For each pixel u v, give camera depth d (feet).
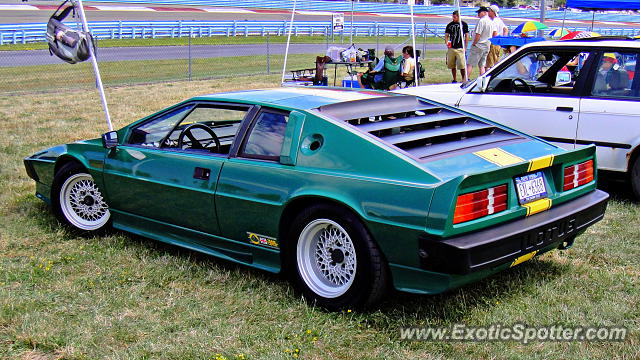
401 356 10.87
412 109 14.25
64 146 17.74
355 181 11.89
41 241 16.83
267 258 13.56
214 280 14.08
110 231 17.30
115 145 15.90
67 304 12.98
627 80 20.57
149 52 80.07
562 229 12.57
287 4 170.71
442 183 11.05
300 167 12.71
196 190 14.21
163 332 11.75
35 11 118.52
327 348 11.18
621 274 14.49
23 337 11.47
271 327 11.93
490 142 13.43
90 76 57.98
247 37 108.78
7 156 27.12
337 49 49.78
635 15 171.01
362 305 12.16
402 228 11.27
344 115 13.15
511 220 11.94
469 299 13.08
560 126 21.52
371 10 177.58
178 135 15.25
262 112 13.83
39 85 52.06
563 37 43.91
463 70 47.03
